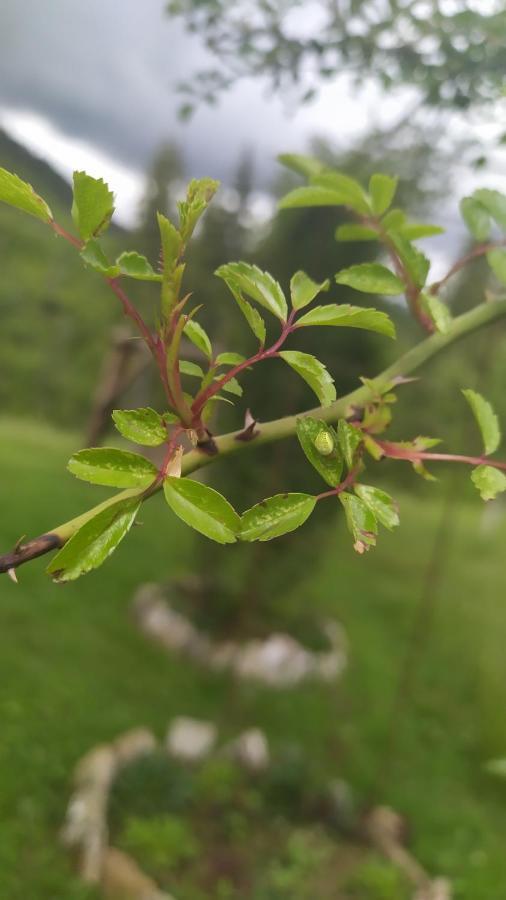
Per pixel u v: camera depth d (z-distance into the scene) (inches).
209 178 5.2
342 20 21.2
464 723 56.1
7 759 39.1
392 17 20.3
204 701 51.9
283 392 47.3
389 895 35.2
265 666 56.7
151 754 41.6
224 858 36.8
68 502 80.4
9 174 5.2
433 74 20.1
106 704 47.3
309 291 6.1
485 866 40.4
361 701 57.4
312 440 5.7
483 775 50.6
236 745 44.4
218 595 60.0
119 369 47.4
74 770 40.1
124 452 5.0
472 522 101.7
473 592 77.6
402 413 39.9
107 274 5.3
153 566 69.0
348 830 40.7
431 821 44.3
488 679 57.2
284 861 37.6
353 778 47.6
